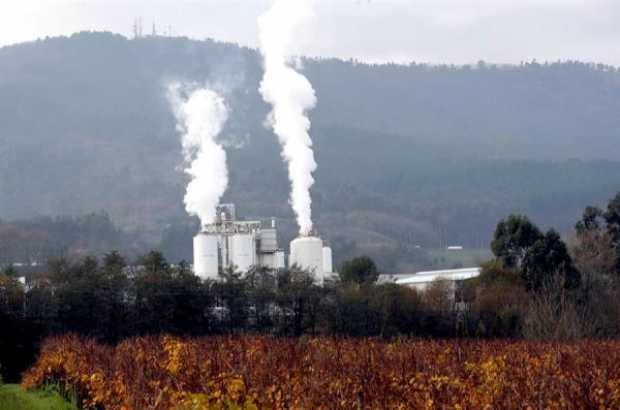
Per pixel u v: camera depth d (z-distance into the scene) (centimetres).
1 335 16662
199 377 8600
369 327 18750
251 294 19000
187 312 18288
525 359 9850
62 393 11081
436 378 8006
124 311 18100
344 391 7875
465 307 19750
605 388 7781
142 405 7769
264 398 7556
